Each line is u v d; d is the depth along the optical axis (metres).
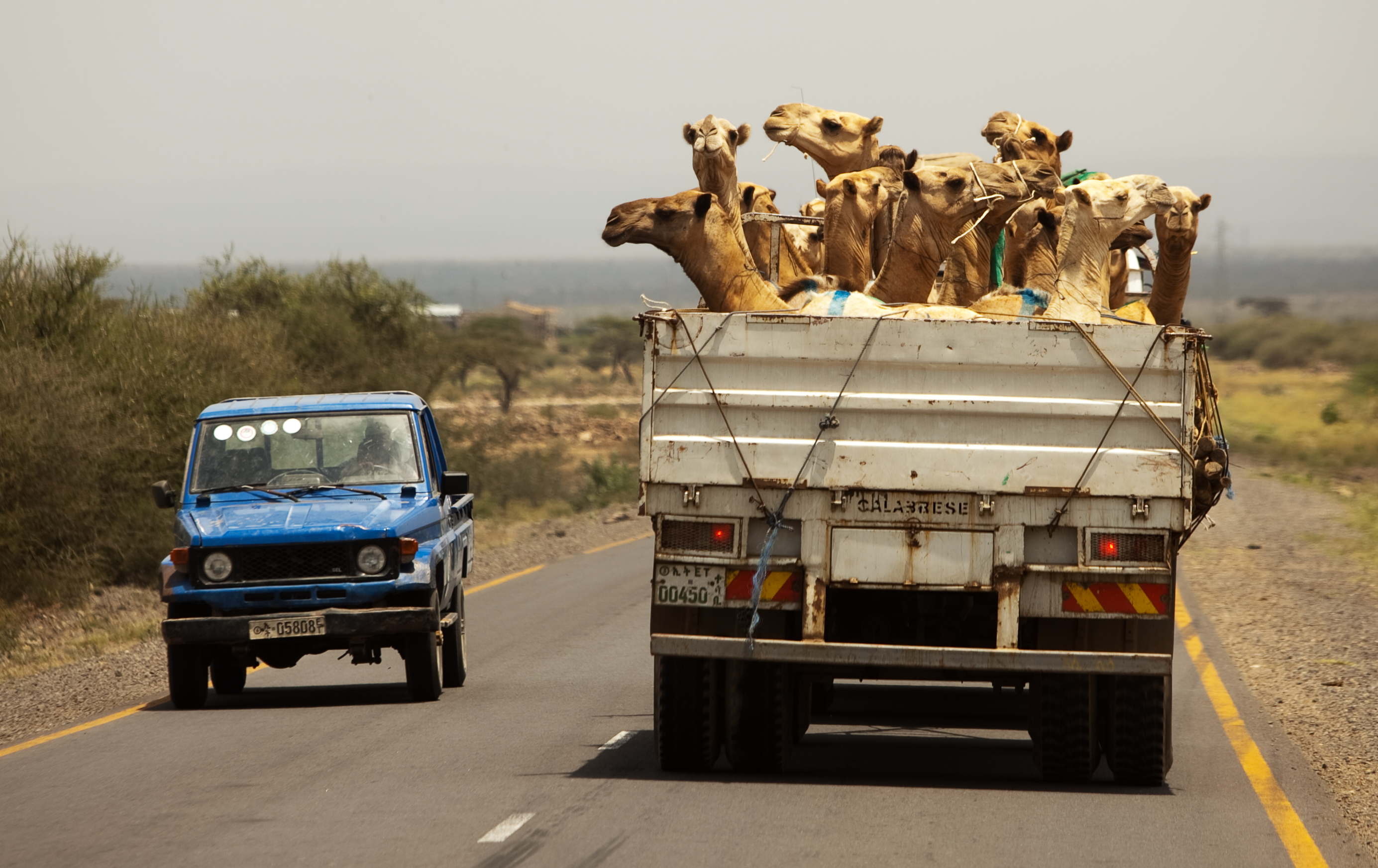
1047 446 29.81
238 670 48.06
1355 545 97.44
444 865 25.41
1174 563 29.97
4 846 27.36
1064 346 29.73
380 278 145.25
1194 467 30.05
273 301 142.75
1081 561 29.69
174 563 43.66
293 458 47.66
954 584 29.91
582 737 38.34
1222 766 35.12
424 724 40.50
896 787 32.09
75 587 75.56
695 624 31.28
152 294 100.56
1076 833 27.92
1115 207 34.12
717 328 30.31
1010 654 29.55
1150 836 27.77
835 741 38.47
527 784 32.19
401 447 48.12
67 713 44.97
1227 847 27.08
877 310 33.00
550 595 75.06
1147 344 29.62
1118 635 30.33
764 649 30.06
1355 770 35.31
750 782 32.41
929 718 42.38
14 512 74.25
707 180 38.69
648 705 43.69
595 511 142.88
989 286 38.94
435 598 44.53
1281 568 85.38
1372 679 48.81
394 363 135.38
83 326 87.94
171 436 86.25
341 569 43.53
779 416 30.23
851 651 29.89
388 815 29.23
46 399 76.06
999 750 37.34
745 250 35.31
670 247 34.69
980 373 29.97
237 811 29.83
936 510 29.95
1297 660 53.28
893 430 30.09
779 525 30.17
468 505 54.44
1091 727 31.73
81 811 30.28
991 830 28.08
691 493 30.33
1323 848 27.27
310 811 29.75
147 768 34.81
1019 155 41.38
